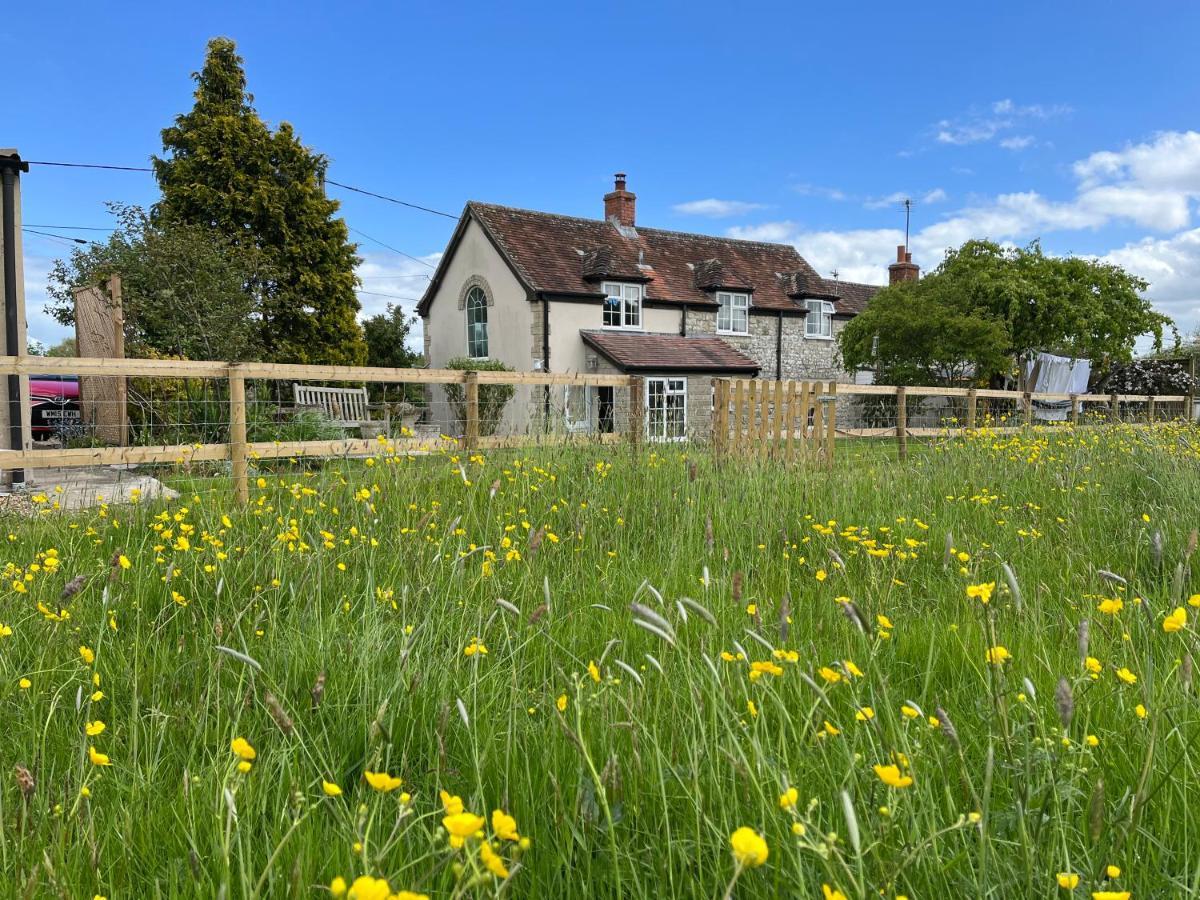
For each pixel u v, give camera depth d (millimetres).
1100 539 4555
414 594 2914
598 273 22812
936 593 3531
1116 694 2135
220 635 2453
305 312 23078
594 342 21891
